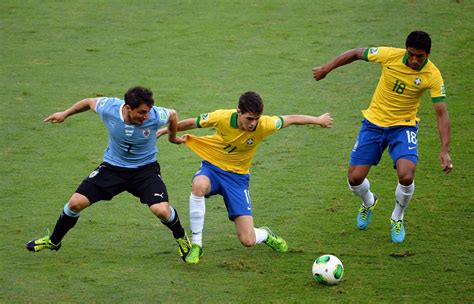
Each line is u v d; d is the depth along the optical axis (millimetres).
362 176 31484
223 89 50562
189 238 32062
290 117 28953
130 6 65500
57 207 35344
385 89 30797
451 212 34406
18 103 48562
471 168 39750
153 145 28469
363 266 28656
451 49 56312
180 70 53719
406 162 30266
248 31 60312
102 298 25672
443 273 27891
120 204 36250
